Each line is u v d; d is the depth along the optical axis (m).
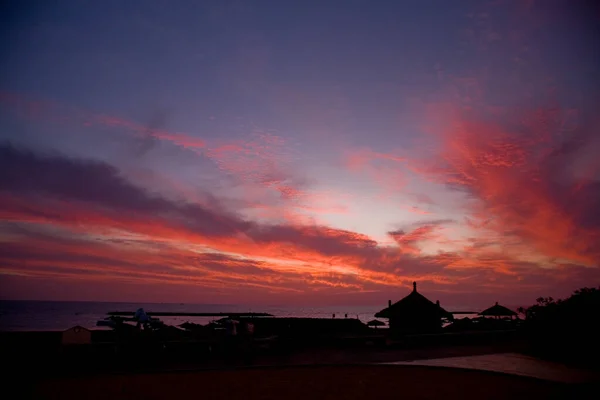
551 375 13.62
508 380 12.90
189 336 18.66
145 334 17.31
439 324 25.12
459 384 12.33
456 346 21.39
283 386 11.94
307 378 12.98
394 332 23.61
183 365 14.95
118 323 18.00
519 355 18.17
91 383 11.86
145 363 15.08
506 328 28.50
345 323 25.06
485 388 11.88
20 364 13.38
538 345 19.59
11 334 15.12
